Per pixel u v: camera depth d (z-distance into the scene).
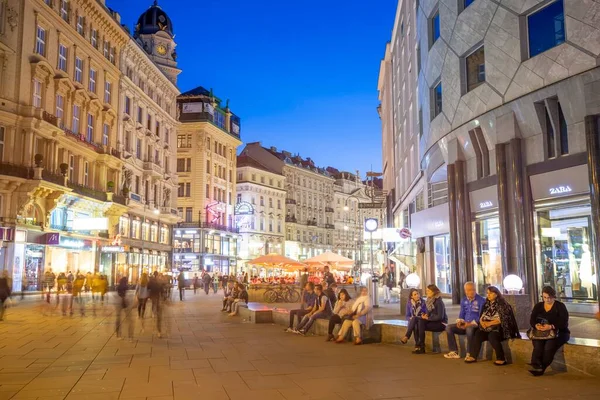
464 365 9.29
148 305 25.95
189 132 68.62
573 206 17.20
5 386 7.61
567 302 17.36
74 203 36.81
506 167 19.58
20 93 31.84
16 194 31.39
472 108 20.92
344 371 8.76
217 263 70.19
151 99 51.41
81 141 38.16
